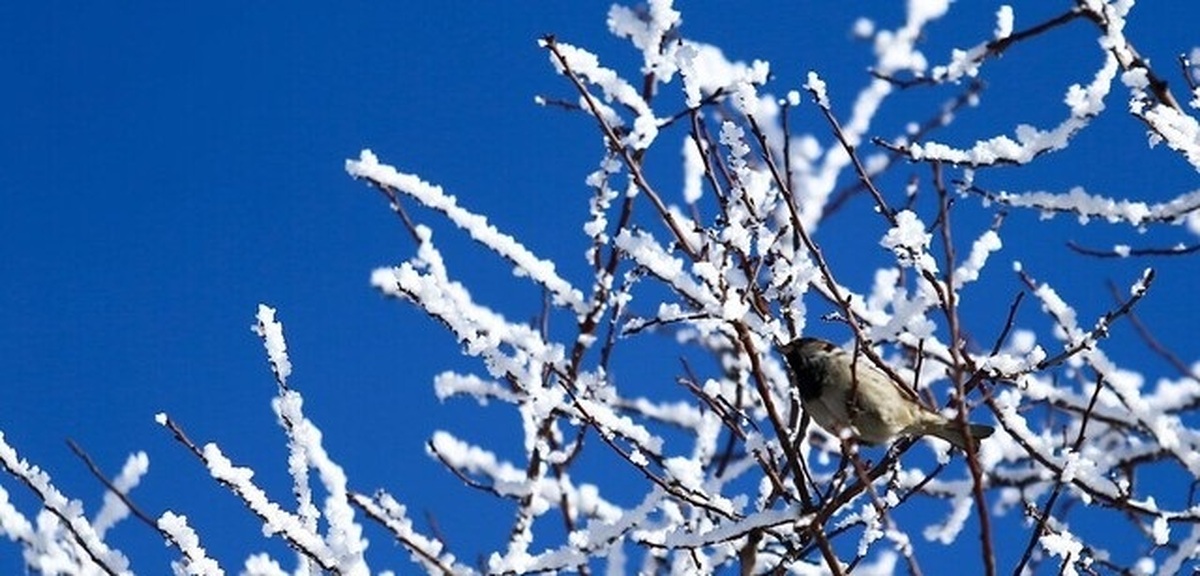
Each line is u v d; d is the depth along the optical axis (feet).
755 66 27.04
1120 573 29.12
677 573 29.22
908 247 22.53
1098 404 30.71
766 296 27.07
